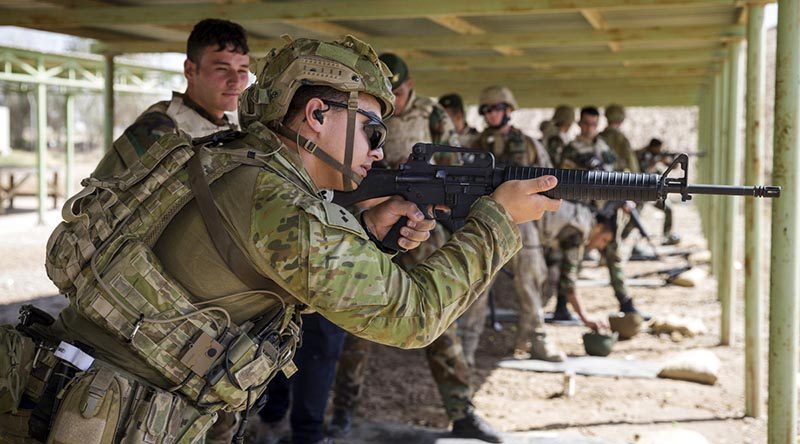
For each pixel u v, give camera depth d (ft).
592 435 16.99
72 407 6.44
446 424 17.66
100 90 64.13
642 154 43.80
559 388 20.63
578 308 25.30
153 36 29.81
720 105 39.40
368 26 28.07
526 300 23.40
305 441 14.47
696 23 27.20
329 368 14.42
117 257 6.56
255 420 17.44
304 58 6.79
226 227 6.51
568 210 24.09
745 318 18.28
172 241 6.64
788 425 13.97
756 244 18.17
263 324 6.82
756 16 18.56
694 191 8.17
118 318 6.51
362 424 17.20
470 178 8.47
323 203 6.45
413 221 8.23
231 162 6.71
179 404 6.66
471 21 27.22
